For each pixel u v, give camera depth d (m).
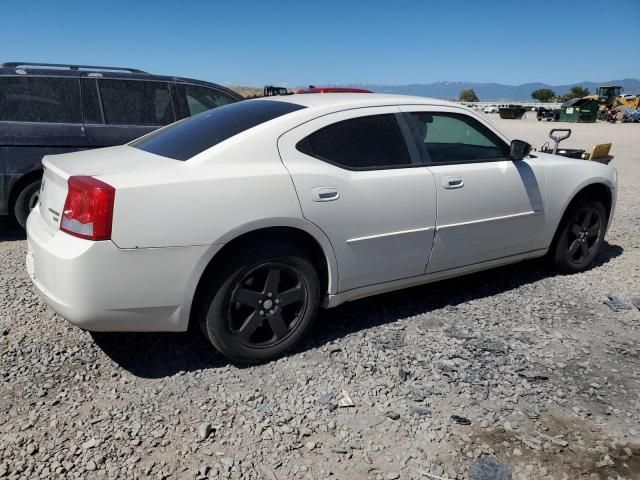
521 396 3.19
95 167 3.21
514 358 3.59
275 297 3.41
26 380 3.18
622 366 3.55
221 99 7.04
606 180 5.10
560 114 45.91
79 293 2.90
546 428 2.91
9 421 2.81
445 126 4.22
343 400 3.09
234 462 2.59
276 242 3.33
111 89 6.32
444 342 3.78
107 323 3.02
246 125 3.52
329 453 2.68
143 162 3.33
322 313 4.21
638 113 44.19
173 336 3.77
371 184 3.65
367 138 3.77
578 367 3.52
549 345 3.79
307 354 3.59
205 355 3.55
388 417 2.96
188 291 3.11
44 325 3.87
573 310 4.38
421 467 2.60
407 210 3.80
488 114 62.97
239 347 3.35
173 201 3.00
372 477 2.53
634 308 4.45
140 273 2.97
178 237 3.01
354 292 3.79
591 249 5.26
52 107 6.04
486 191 4.23
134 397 3.07
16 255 5.52
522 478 2.55
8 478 2.42
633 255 5.90
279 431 2.82
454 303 4.45
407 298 4.53
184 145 3.54
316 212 3.40
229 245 3.24
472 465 2.62
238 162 3.28
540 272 5.24
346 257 3.61
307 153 3.50
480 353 3.64
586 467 2.63
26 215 6.06
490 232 4.34
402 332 3.92
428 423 2.91
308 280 3.50
